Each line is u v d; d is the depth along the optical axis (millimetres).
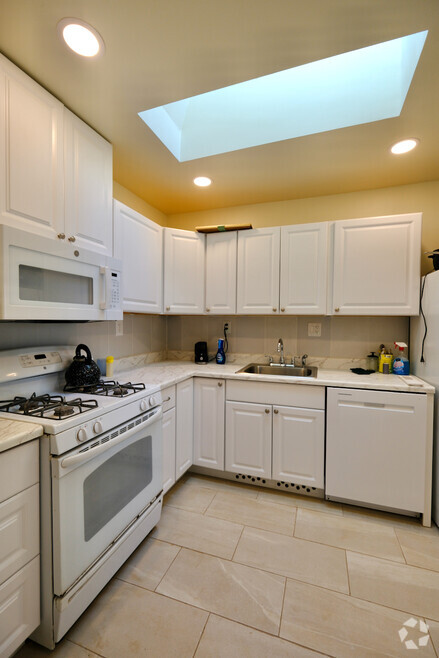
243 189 2365
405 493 1792
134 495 1476
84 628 1151
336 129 1605
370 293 2086
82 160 1543
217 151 1857
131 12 1026
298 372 2451
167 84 1339
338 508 1923
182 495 2055
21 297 1134
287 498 2031
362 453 1868
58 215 1391
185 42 1141
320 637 1122
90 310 1479
